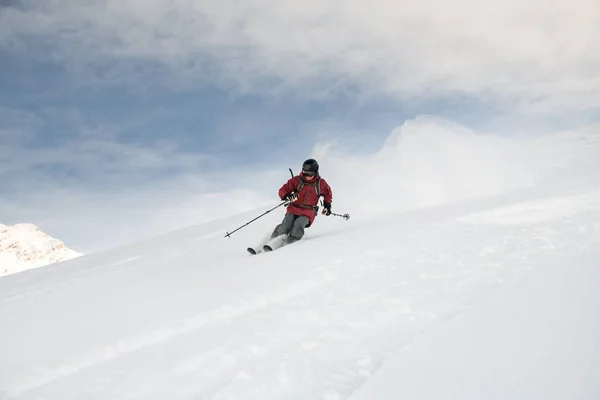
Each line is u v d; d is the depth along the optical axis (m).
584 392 2.27
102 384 3.43
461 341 3.04
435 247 5.72
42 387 3.56
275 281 5.32
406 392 2.57
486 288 4.15
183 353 3.73
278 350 3.56
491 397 2.39
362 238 6.98
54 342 4.52
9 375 3.84
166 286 6.23
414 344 3.13
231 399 2.98
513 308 3.42
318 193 8.41
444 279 4.57
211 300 5.03
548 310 3.27
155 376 3.42
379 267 5.27
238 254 8.38
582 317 3.04
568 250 4.84
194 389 3.18
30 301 7.05
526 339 2.90
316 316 4.10
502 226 6.27
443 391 2.52
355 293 4.53
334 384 2.97
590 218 5.90
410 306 4.01
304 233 9.05
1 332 5.14
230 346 3.73
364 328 3.72
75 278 9.15
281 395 2.95
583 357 2.56
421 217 7.84
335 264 5.64
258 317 4.29
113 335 4.41
